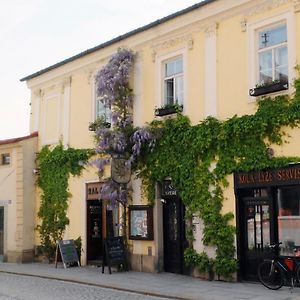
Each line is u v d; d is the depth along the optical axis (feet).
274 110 44.52
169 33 55.62
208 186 49.80
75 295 43.21
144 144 56.85
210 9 51.11
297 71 43.45
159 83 56.49
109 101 59.67
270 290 41.91
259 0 46.96
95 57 65.92
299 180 42.63
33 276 57.67
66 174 68.90
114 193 57.93
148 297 41.93
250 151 46.24
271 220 44.78
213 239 48.83
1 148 75.92
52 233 70.08
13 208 73.26
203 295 40.75
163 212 56.08
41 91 75.51
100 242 65.26
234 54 48.96
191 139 51.80
